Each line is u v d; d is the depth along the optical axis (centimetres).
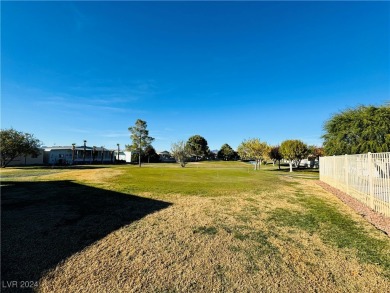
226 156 8331
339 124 2203
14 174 1842
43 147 4938
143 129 3691
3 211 671
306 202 855
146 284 316
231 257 399
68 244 441
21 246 427
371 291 303
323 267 365
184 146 3469
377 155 726
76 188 1089
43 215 631
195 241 468
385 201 671
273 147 3912
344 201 888
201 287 310
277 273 347
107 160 5944
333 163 1305
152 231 521
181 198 891
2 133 2880
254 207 762
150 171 2086
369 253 416
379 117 1919
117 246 437
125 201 820
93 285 312
